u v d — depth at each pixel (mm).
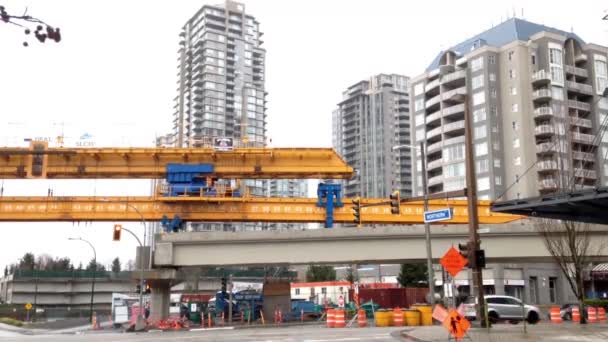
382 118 177750
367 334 25625
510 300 32719
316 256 41625
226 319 46438
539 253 40531
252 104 185125
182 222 48031
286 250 41719
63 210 47875
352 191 182250
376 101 180000
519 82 94312
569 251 32062
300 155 48000
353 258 41531
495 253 40844
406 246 41562
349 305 53219
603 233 38156
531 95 94125
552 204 22469
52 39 4504
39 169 47188
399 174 174250
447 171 99188
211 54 182000
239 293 47469
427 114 107375
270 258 41625
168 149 47531
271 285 46781
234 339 23812
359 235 41406
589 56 99812
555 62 95375
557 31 102500
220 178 49031
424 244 41438
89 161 47875
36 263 139625
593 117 96500
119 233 39531
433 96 107438
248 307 46375
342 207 48562
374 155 177375
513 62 95688
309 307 49781
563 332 22594
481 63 97500
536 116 92625
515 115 94000
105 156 47906
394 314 34250
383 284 77938
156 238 41844
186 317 47500
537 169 89812
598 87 98438
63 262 140000
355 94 186250
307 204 48500
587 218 25500
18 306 85125
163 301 42000
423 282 76188
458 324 18297
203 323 39438
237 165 47969
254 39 191500
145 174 48406
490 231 40656
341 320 34500
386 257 41469
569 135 69875
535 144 92438
